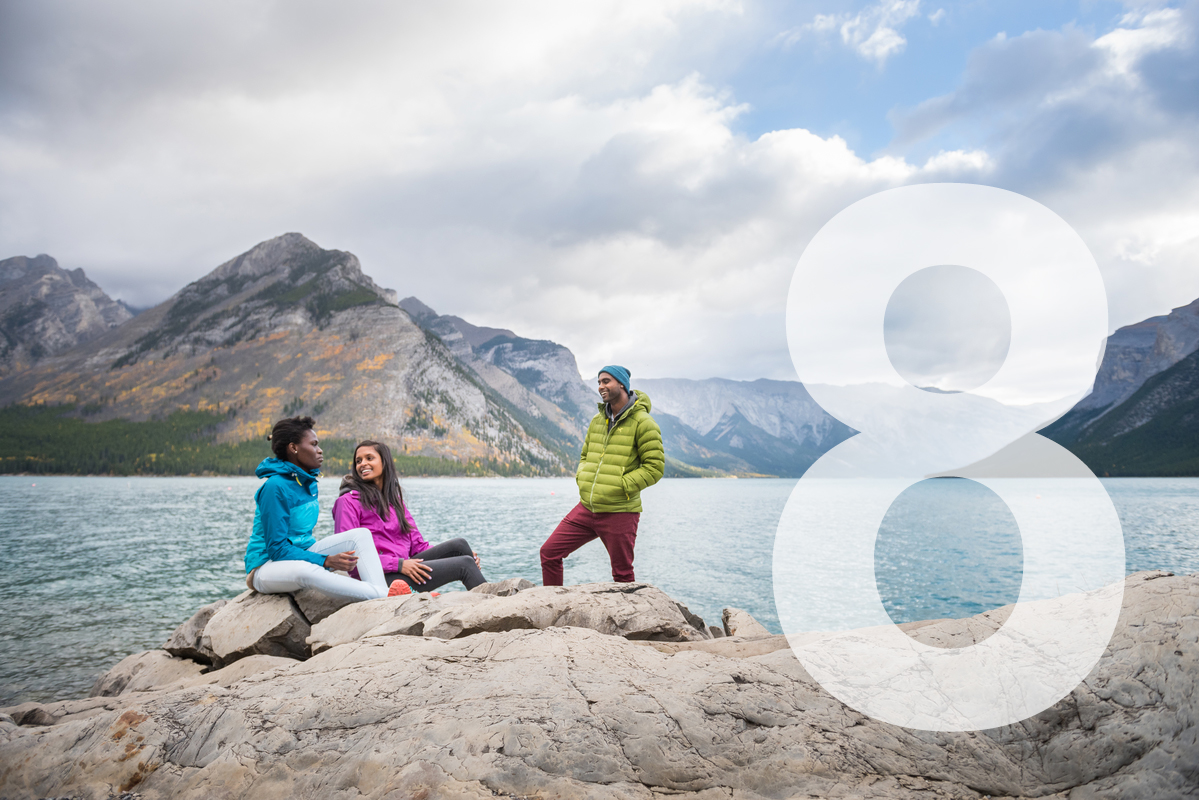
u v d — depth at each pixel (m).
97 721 2.99
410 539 6.12
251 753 2.68
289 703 2.96
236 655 4.94
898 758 2.51
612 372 6.23
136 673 5.34
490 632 3.89
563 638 3.62
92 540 28.64
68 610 13.80
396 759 2.48
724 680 2.98
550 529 34.84
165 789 2.61
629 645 3.58
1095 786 2.41
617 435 6.15
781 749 2.52
